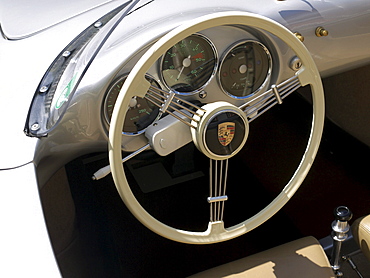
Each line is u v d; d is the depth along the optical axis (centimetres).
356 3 141
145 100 126
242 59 130
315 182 196
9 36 146
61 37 141
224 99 134
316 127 119
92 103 122
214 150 109
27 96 127
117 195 190
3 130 119
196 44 123
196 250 174
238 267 109
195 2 137
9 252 95
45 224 100
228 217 186
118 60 121
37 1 159
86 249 156
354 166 200
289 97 226
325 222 180
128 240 176
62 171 172
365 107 188
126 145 130
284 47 132
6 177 110
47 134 119
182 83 129
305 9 139
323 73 155
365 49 150
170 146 115
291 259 110
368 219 117
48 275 91
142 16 133
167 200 193
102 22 141
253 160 208
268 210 117
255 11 138
